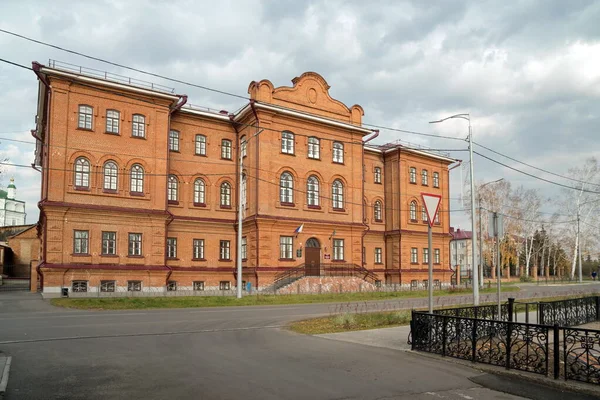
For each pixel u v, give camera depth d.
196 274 37.56
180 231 37.34
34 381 8.27
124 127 33.25
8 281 45.91
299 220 38.91
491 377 9.07
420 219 51.03
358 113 43.81
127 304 24.33
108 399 7.20
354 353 11.26
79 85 31.72
